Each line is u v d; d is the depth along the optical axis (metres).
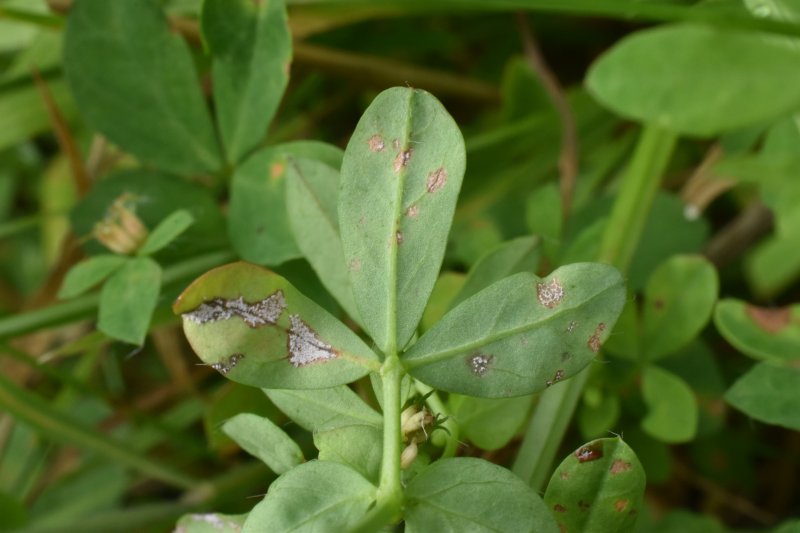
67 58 0.22
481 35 0.28
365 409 0.19
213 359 0.18
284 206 0.21
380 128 0.19
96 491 0.25
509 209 0.24
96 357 0.26
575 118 0.26
